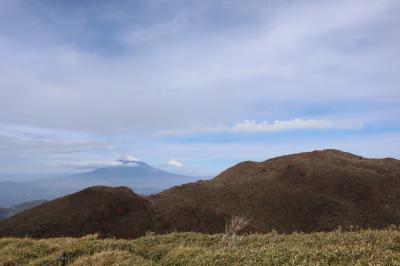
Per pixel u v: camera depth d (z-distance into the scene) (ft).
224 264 43.32
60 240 75.41
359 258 38.50
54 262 53.06
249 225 228.63
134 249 58.85
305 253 42.29
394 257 36.55
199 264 44.50
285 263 40.29
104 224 246.27
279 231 253.44
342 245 45.96
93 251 57.47
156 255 55.77
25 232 238.68
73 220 250.57
